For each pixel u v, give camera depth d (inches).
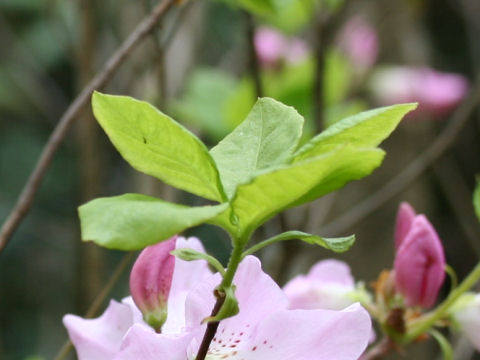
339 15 41.5
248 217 19.5
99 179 37.5
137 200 19.0
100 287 35.9
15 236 90.0
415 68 53.7
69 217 88.7
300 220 35.9
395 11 53.5
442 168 52.0
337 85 43.0
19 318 91.5
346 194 48.4
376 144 20.0
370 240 48.7
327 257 47.9
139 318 22.2
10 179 91.6
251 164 20.3
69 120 28.3
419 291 25.5
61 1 56.1
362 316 20.4
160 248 21.7
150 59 41.0
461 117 38.8
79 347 22.2
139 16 43.6
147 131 19.6
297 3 41.3
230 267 19.7
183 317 22.1
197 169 19.7
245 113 41.4
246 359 20.6
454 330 26.6
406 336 25.9
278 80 44.8
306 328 20.6
